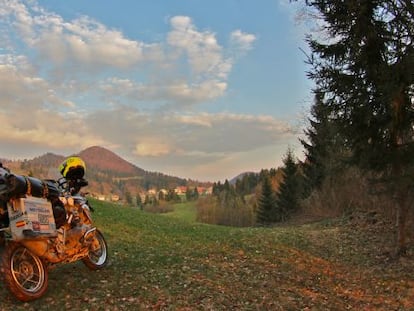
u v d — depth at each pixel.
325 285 8.99
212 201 82.62
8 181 6.00
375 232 15.67
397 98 11.37
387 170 12.50
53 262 6.77
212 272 8.74
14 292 5.83
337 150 14.62
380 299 8.30
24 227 6.04
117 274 7.83
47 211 6.61
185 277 8.07
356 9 11.47
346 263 11.69
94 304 6.28
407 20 11.59
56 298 6.35
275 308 7.04
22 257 6.18
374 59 11.89
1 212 5.95
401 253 11.99
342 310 7.38
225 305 6.86
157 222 17.36
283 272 9.63
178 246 11.67
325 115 13.02
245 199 79.19
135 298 6.69
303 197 44.75
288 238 14.51
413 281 9.71
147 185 151.25
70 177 8.09
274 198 56.25
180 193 120.88
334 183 29.55
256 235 14.78
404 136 12.30
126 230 13.87
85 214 7.95
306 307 7.29
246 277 8.73
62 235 6.96
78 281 7.21
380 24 11.73
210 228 17.08
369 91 11.88
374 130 12.13
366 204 21.67
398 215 12.30
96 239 8.14
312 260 11.52
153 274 8.05
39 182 6.64
